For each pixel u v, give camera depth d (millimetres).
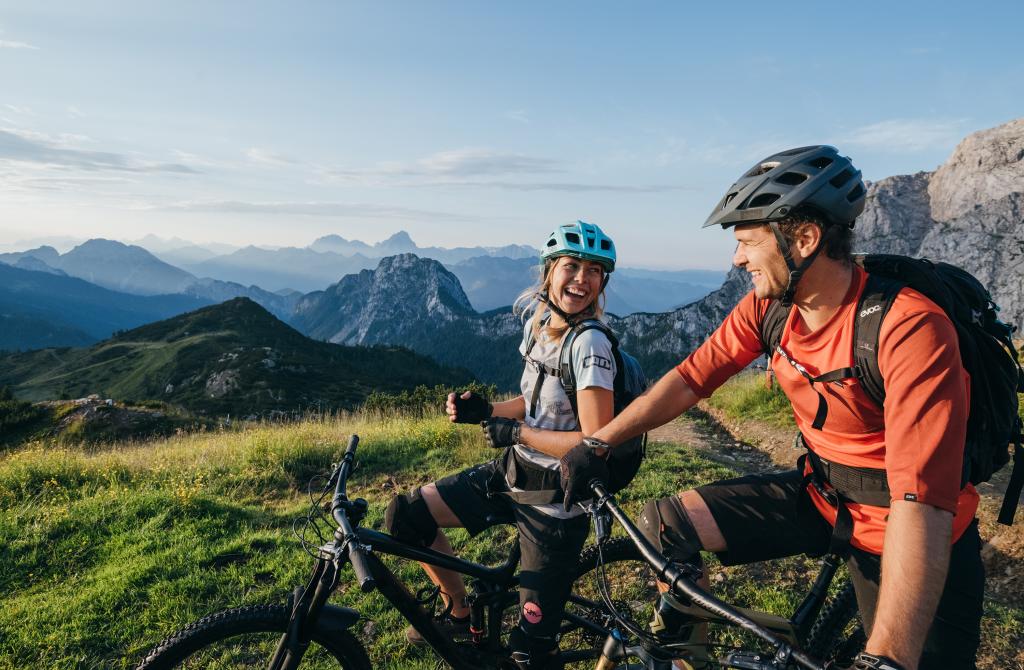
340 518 2332
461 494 2695
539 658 2551
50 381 161500
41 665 3863
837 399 1872
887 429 1667
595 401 2301
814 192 1701
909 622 1430
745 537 2230
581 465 2037
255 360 144000
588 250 2371
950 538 1518
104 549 5723
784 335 2025
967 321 1729
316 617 2271
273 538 5727
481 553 5254
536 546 2471
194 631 2236
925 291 1733
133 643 4094
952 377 1582
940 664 1916
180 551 5414
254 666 3479
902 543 1511
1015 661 3592
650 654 2074
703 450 9984
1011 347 1882
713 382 2250
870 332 1727
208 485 8406
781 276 1840
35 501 7723
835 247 1771
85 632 4172
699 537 2252
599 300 2541
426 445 9984
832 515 2123
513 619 3676
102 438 25328
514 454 2547
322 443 10195
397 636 3959
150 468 9336
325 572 2305
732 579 4559
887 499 1891
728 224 1938
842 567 4613
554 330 2523
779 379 2117
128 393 141250
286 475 8859
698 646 2064
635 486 6844
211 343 164625
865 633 2230
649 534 2367
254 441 10117
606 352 2363
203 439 14211
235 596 4676
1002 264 193125
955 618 1896
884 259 1833
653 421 2234
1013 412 1797
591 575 4605
